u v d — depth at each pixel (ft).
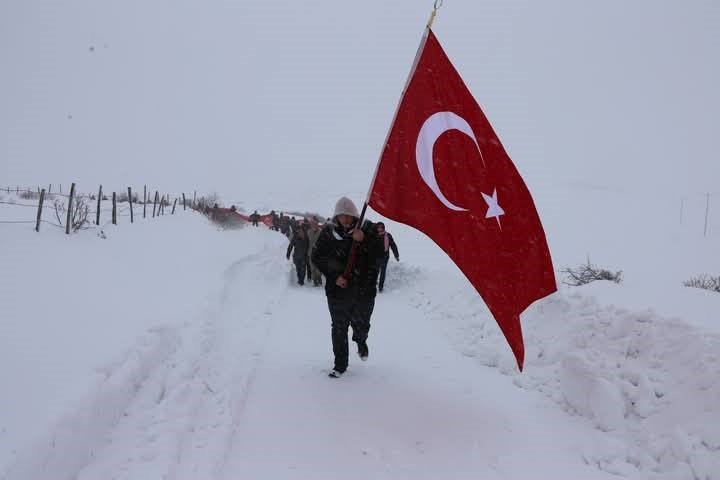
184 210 86.33
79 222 37.29
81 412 10.55
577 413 14.87
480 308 24.04
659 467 11.78
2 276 20.93
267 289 35.50
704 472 10.93
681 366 13.62
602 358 15.44
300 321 26.43
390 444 13.06
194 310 21.84
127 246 36.65
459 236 13.94
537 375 17.17
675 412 12.78
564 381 15.56
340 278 16.97
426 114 14.43
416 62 14.49
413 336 23.91
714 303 17.39
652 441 12.50
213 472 11.00
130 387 13.19
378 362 19.77
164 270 30.60
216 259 39.81
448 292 29.27
